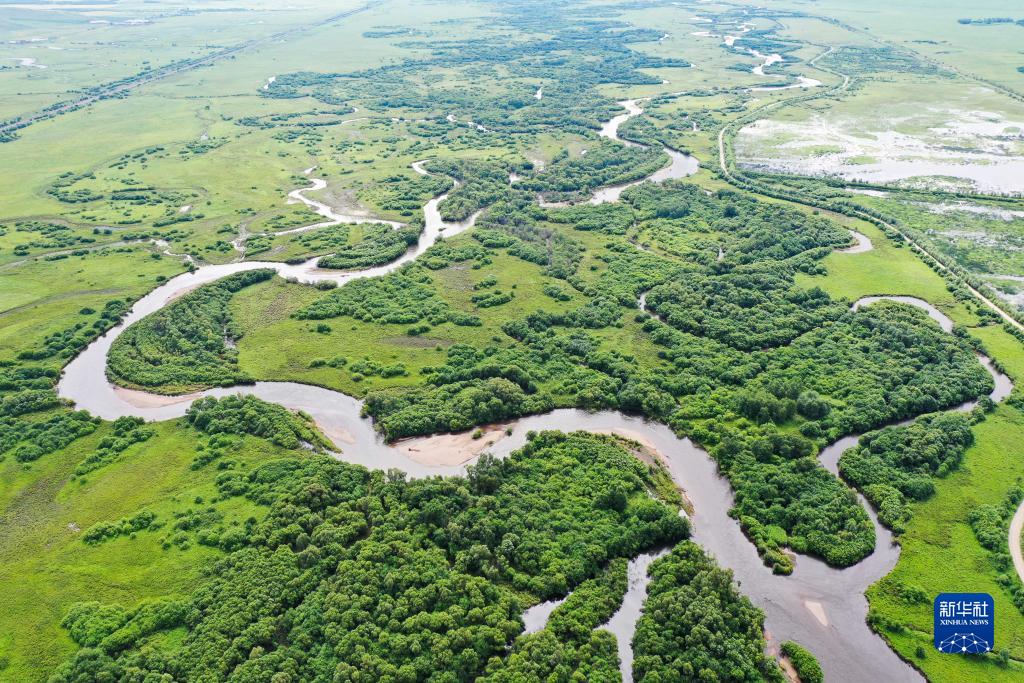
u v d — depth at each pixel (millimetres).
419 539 125188
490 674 103062
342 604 111500
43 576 122875
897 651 109625
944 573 121375
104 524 132500
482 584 116438
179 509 136750
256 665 102750
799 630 113750
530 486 138375
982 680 104750
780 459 146500
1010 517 131625
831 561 124938
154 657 105875
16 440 159500
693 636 106500
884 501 135250
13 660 108625
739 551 128375
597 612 114125
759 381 170375
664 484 142500
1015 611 114500
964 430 149375
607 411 166500
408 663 103562
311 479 140250
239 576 118688
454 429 160375
